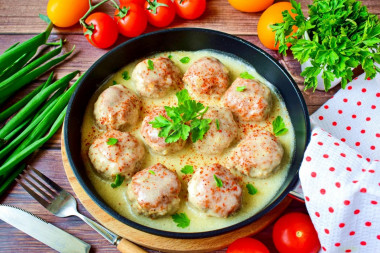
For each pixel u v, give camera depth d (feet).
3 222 1.69
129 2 1.98
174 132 1.59
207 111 1.69
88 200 1.63
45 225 1.65
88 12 1.86
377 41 1.51
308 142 1.56
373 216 1.45
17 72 1.80
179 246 1.57
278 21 1.83
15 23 2.02
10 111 1.80
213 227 1.57
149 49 1.85
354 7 1.61
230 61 1.88
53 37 1.99
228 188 1.54
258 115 1.71
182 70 1.87
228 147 1.70
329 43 1.56
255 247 1.55
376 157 1.69
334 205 1.45
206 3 2.05
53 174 1.77
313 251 1.59
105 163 1.60
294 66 1.91
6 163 1.67
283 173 1.67
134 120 1.73
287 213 1.65
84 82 1.68
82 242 1.63
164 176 1.56
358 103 1.77
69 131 1.59
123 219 1.42
